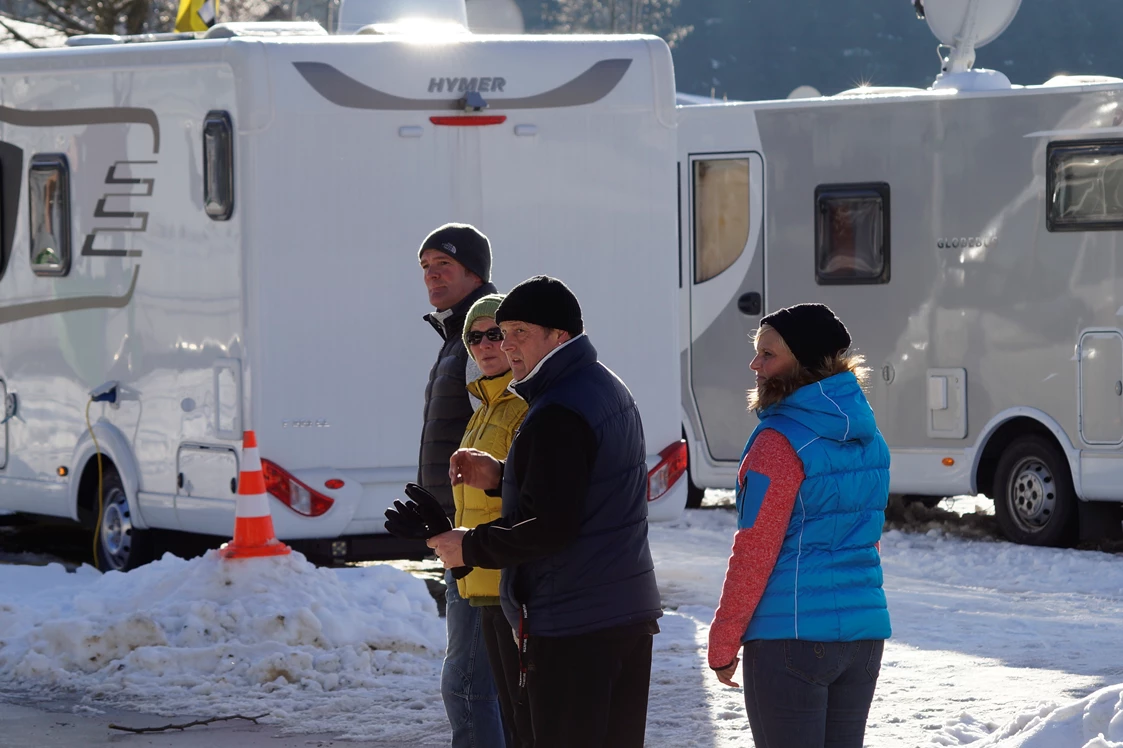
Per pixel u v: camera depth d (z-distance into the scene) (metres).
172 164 18.66
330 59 17.62
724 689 14.32
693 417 25.45
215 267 17.97
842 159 24.20
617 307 18.59
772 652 8.30
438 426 10.90
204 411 18.25
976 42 24.66
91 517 20.92
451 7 24.09
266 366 17.47
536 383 8.60
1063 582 20.28
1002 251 23.08
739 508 8.41
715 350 25.22
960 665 15.27
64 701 14.34
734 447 25.22
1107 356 22.27
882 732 12.81
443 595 19.45
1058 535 22.66
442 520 8.80
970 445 23.38
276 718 13.69
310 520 17.52
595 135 18.45
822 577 8.28
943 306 23.50
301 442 17.56
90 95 19.94
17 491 21.72
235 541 16.22
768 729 8.35
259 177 17.42
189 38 20.47
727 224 25.08
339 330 17.69
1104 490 22.23
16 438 21.72
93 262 20.05
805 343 8.39
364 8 23.86
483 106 17.88
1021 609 18.41
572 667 8.54
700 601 18.78
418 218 17.91
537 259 18.27
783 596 8.29
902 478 23.92
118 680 14.77
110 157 19.64
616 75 18.50
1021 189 22.95
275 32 19.72
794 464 8.26
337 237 17.66
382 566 17.44
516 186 18.17
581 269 18.44
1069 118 22.61
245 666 14.91
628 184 18.58
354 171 17.70
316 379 17.62
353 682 14.69
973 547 23.03
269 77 17.41
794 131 24.53
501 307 8.71
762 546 8.25
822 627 8.24
